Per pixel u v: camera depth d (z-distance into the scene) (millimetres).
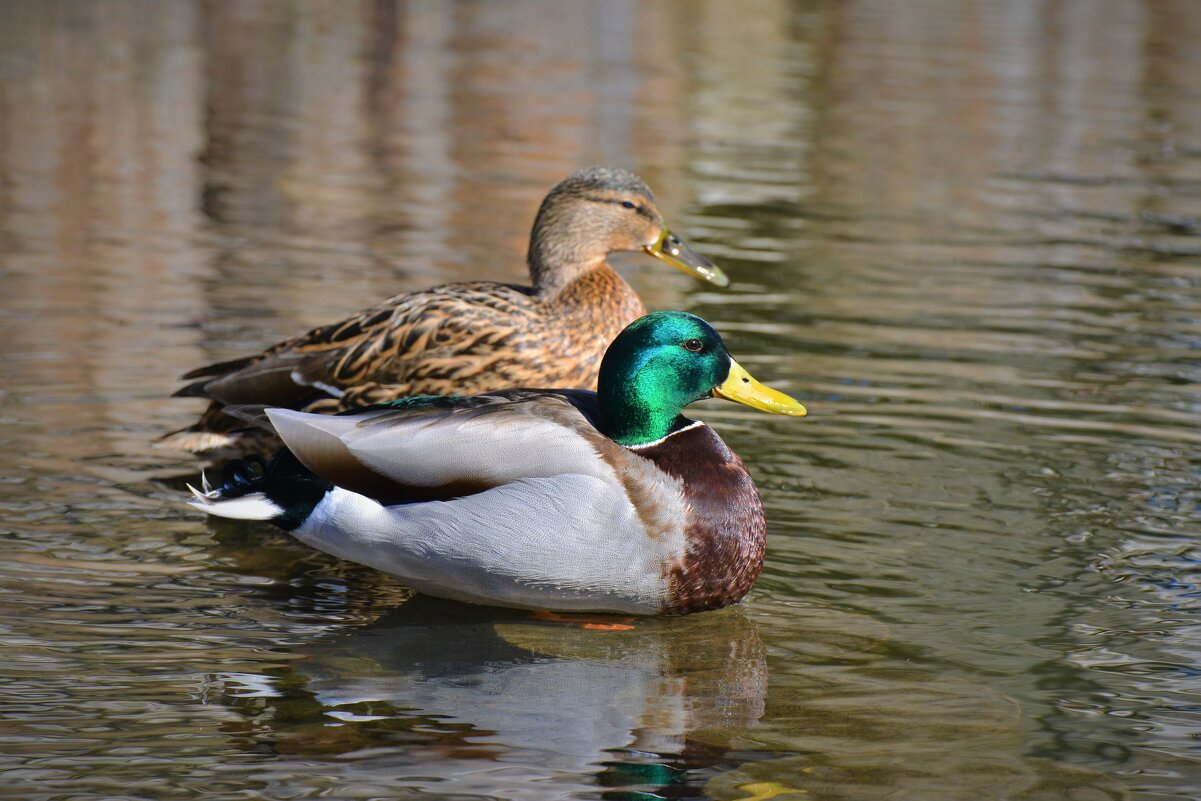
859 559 9719
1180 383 13273
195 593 9055
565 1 40312
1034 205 20344
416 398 9031
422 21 35938
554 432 8539
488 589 8711
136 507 10266
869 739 7418
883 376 13297
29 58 28016
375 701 7691
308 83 27266
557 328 11172
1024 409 12531
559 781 6875
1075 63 32844
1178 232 19078
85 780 6781
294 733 7293
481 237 17578
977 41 35594
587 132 23953
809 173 21812
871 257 17406
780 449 11594
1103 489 10891
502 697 7781
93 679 7824
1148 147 24516
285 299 14883
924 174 22000
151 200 18750
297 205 18781
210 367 11305
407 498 8641
